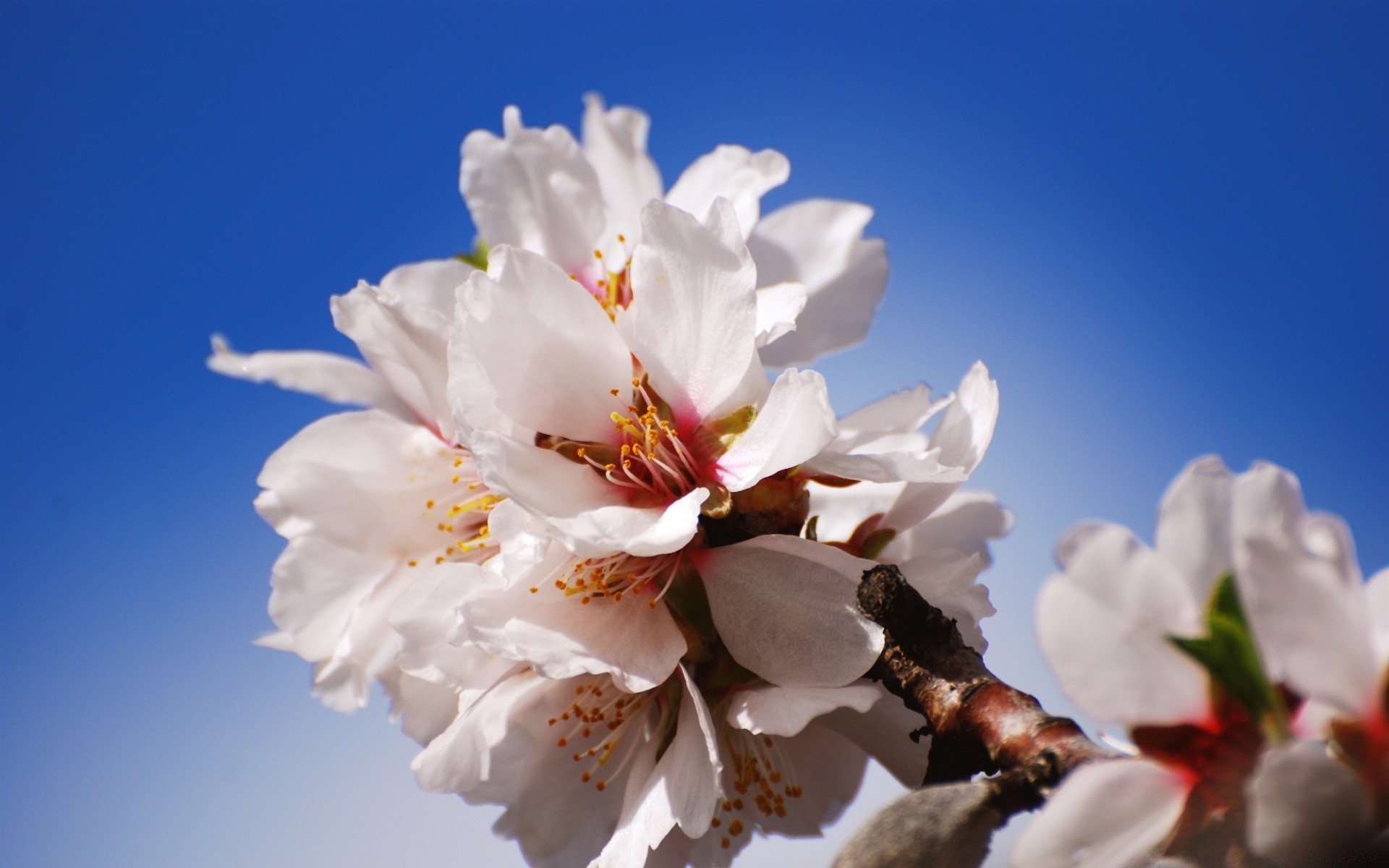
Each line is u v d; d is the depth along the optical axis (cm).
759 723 27
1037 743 26
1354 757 24
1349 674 24
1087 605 24
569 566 29
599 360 29
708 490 28
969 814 25
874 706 30
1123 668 24
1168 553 24
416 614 28
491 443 28
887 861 25
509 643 28
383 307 30
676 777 28
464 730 29
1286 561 24
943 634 27
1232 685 24
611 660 28
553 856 30
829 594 28
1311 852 23
